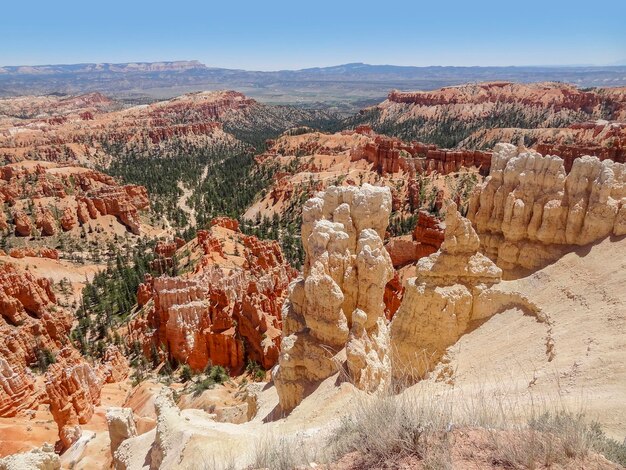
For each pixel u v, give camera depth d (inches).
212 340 2327.8
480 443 368.2
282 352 916.0
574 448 352.5
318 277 895.7
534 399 732.7
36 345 2832.2
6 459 909.8
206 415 1253.1
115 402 1984.5
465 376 957.8
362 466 365.4
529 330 977.5
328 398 786.8
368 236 940.6
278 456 434.3
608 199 1039.6
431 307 1072.8
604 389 701.3
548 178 1128.2
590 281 970.7
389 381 768.9
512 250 1150.3
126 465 1029.2
